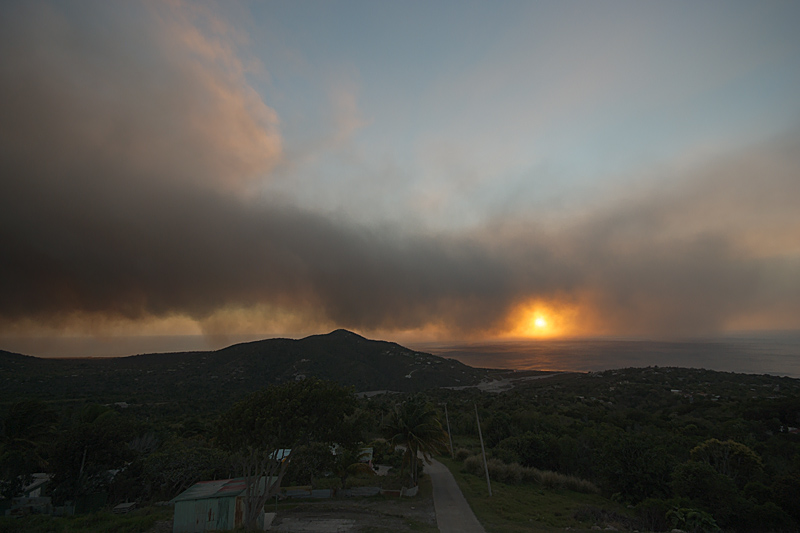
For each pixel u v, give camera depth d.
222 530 20.36
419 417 34.97
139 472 33.59
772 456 42.22
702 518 23.23
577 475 42.59
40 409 47.53
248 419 20.20
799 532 22.78
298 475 35.09
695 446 41.19
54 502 28.88
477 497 30.97
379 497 31.08
